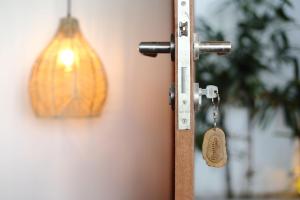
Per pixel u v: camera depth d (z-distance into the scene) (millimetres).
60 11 1681
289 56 1884
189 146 836
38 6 1674
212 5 1879
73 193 1676
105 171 1688
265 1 1889
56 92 1631
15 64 1651
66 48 1646
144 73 1700
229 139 1872
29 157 1661
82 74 1640
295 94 1876
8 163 1650
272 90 1868
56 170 1672
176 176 839
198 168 1861
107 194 1687
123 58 1696
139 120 1696
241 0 1878
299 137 1885
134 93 1697
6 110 1649
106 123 1688
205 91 875
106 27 1696
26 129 1658
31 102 1650
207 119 1804
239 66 1853
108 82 1689
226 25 1876
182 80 833
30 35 1662
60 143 1673
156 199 1691
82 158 1684
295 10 1903
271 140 1893
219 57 1844
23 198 1655
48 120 1664
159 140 1694
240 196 1883
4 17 1660
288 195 1892
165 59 1704
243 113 1873
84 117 1672
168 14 1703
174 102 873
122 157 1692
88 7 1691
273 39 1876
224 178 1875
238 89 1849
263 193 1890
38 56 1658
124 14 1701
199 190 1868
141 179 1691
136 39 1700
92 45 1685
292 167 1897
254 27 1872
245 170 1886
